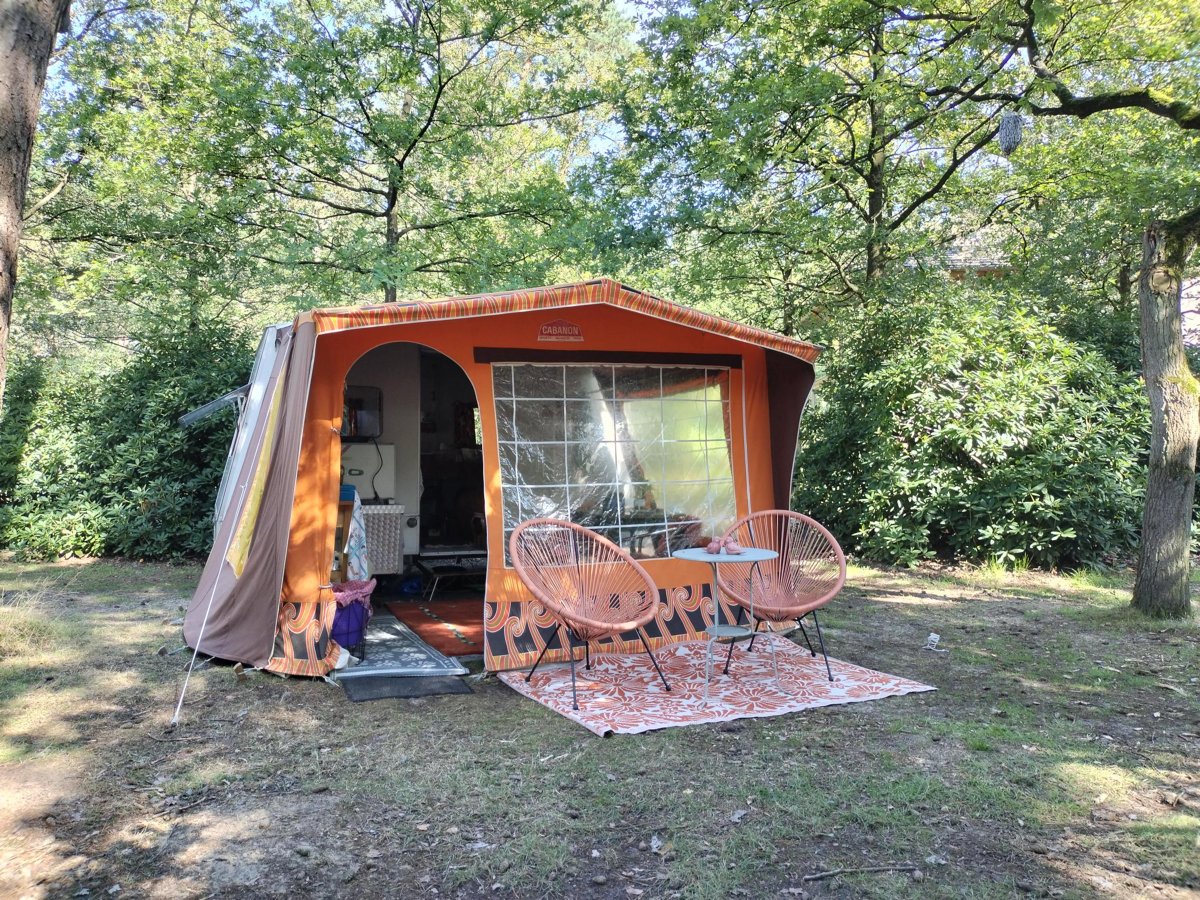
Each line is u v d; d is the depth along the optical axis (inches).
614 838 117.3
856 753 147.2
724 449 238.2
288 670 189.3
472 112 431.2
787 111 384.8
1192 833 117.3
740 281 498.9
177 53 423.2
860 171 443.8
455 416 338.0
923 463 348.5
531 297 186.4
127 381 385.1
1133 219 467.5
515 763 143.1
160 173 409.4
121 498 358.3
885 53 377.4
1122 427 347.9
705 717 165.2
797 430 235.0
